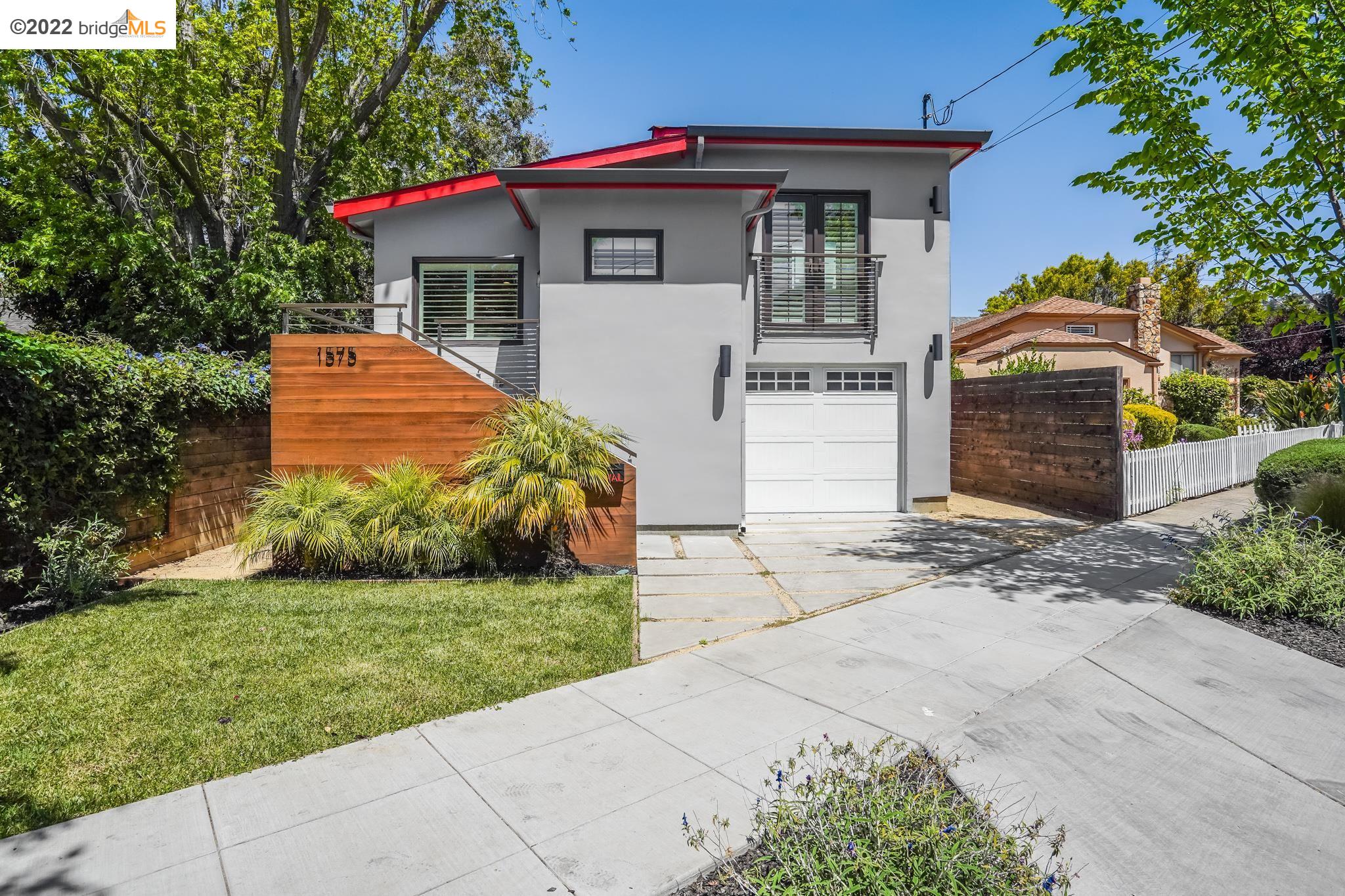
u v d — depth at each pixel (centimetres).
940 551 862
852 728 392
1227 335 3338
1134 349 2169
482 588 680
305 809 312
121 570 680
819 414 1130
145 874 269
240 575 746
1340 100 603
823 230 1123
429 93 1847
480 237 1098
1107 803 326
